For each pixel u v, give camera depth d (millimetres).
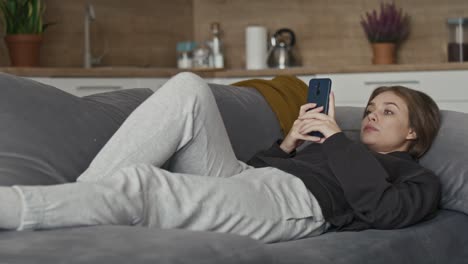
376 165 2053
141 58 5031
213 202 1740
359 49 4988
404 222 2016
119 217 1505
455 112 2512
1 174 1713
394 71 4281
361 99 4367
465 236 2193
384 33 4664
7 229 1392
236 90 2721
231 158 2088
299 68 4531
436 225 2111
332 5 5047
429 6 4781
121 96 2281
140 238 1317
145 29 5059
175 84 1923
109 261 1179
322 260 1651
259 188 1930
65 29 4535
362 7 4969
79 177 1772
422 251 1984
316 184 2115
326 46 5074
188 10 5359
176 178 1701
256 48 4969
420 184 2127
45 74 3740
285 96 2814
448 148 2352
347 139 2123
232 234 1441
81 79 3914
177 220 1655
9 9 4027
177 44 5047
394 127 2357
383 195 2006
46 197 1404
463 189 2254
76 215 1429
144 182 1617
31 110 1905
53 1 4453
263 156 2377
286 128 2709
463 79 4129
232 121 2525
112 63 4828
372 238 1895
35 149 1825
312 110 2219
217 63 5004
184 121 1896
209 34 5379
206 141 1972
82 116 2023
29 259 1171
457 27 4492
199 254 1275
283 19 5184
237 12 5293
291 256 1603
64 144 1901
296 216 1980
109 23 4809
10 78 1974
